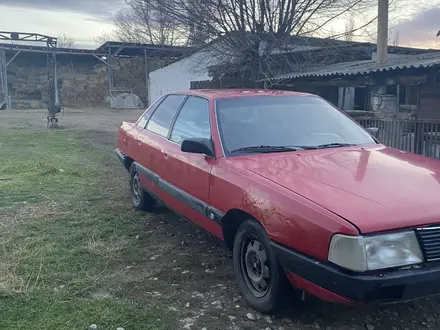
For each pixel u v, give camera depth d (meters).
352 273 2.61
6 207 6.06
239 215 3.52
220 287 3.75
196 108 4.66
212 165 3.84
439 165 3.67
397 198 2.91
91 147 12.55
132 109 34.25
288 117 4.36
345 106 12.32
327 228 2.72
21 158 10.09
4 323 3.13
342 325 3.18
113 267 4.15
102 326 3.11
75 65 37.06
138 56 38.34
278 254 3.02
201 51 15.40
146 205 5.80
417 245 2.69
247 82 14.59
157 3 14.43
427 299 3.54
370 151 3.99
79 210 5.95
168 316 3.27
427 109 8.68
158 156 4.95
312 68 13.84
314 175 3.32
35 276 3.91
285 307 3.23
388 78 9.63
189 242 4.82
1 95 33.72
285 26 14.08
